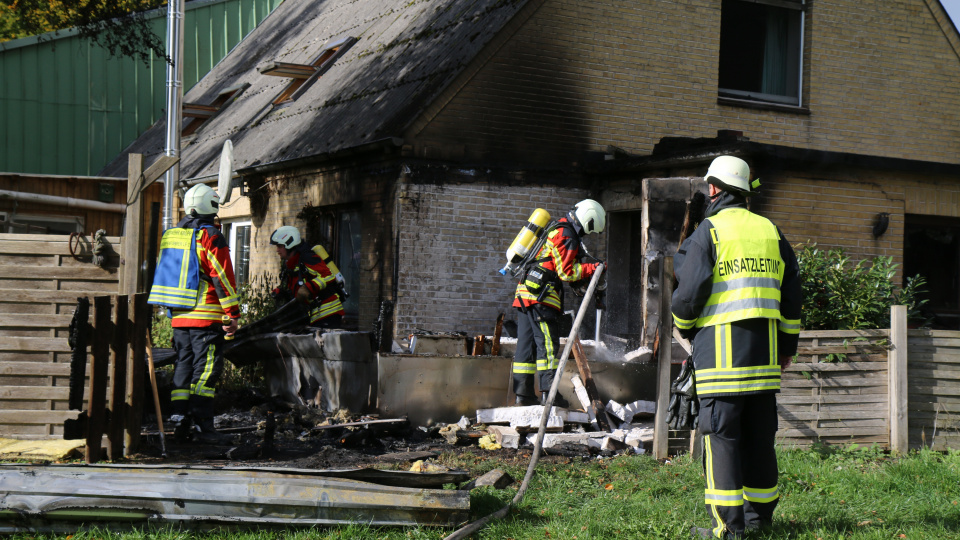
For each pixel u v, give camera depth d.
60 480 4.10
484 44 10.12
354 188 10.88
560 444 6.62
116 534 4.03
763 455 4.22
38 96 21.64
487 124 10.18
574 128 10.59
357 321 11.02
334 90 13.29
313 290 8.83
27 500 4.03
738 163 4.29
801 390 6.62
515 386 7.32
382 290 10.08
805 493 5.18
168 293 6.53
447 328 9.96
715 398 4.08
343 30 16.30
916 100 12.10
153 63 22.92
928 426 6.75
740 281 4.10
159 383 8.30
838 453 6.35
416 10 13.76
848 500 5.00
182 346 6.66
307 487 4.21
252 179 13.61
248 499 4.14
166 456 6.00
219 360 6.71
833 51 11.66
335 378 7.88
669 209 8.58
